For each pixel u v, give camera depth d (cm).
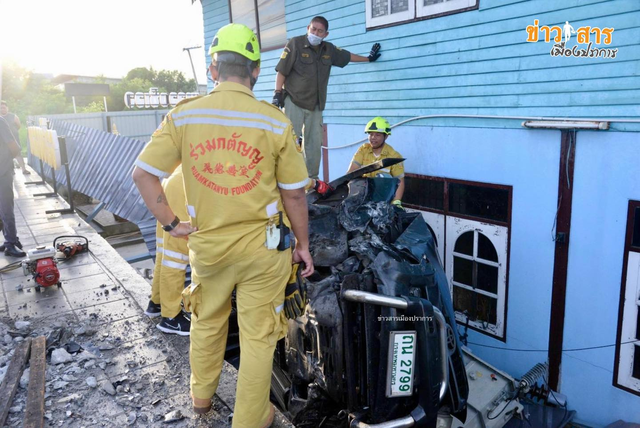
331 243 321
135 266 909
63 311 394
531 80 474
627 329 440
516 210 509
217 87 196
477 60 516
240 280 208
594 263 455
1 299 420
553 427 461
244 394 214
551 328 497
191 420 258
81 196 1111
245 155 190
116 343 339
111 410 266
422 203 624
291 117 534
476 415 442
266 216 201
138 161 191
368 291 301
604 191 438
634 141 412
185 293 232
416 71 584
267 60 850
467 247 584
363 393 302
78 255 546
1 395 270
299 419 320
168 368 308
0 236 634
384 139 520
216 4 969
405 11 581
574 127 441
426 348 274
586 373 477
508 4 478
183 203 306
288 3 766
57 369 305
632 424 425
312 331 309
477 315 585
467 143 545
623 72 409
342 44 682
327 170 757
